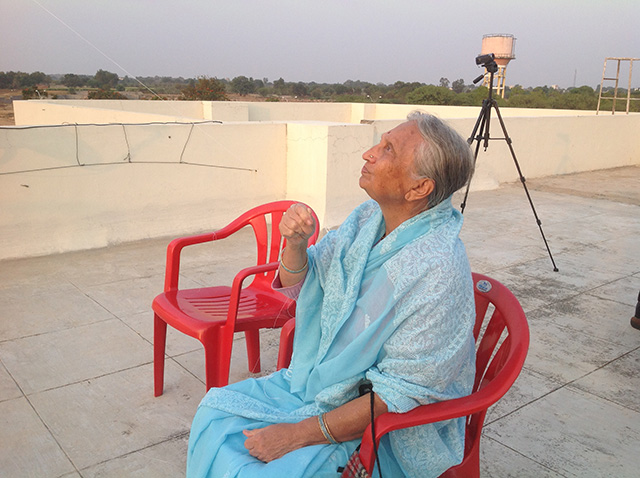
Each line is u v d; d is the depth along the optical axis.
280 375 1.71
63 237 4.75
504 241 5.49
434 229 1.41
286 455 1.37
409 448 1.42
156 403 2.59
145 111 10.02
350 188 5.84
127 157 4.94
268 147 5.80
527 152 8.88
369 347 1.38
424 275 1.33
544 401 2.69
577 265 4.81
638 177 9.70
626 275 4.59
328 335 1.50
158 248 4.97
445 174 1.37
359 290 1.46
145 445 2.29
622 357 3.17
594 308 3.88
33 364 2.91
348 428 1.38
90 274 4.26
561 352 3.21
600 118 10.11
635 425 2.52
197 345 3.17
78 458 2.20
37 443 2.28
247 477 1.32
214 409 1.54
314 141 5.62
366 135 5.81
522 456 2.28
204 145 5.36
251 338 2.83
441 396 1.35
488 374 1.67
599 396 2.75
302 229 1.50
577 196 7.89
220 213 5.62
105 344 3.15
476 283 1.73
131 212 5.08
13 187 4.44
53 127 4.52
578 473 2.18
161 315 2.46
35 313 3.53
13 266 4.39
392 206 1.46
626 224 6.36
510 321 1.59
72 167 4.68
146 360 2.99
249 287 2.84
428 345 1.31
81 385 2.73
